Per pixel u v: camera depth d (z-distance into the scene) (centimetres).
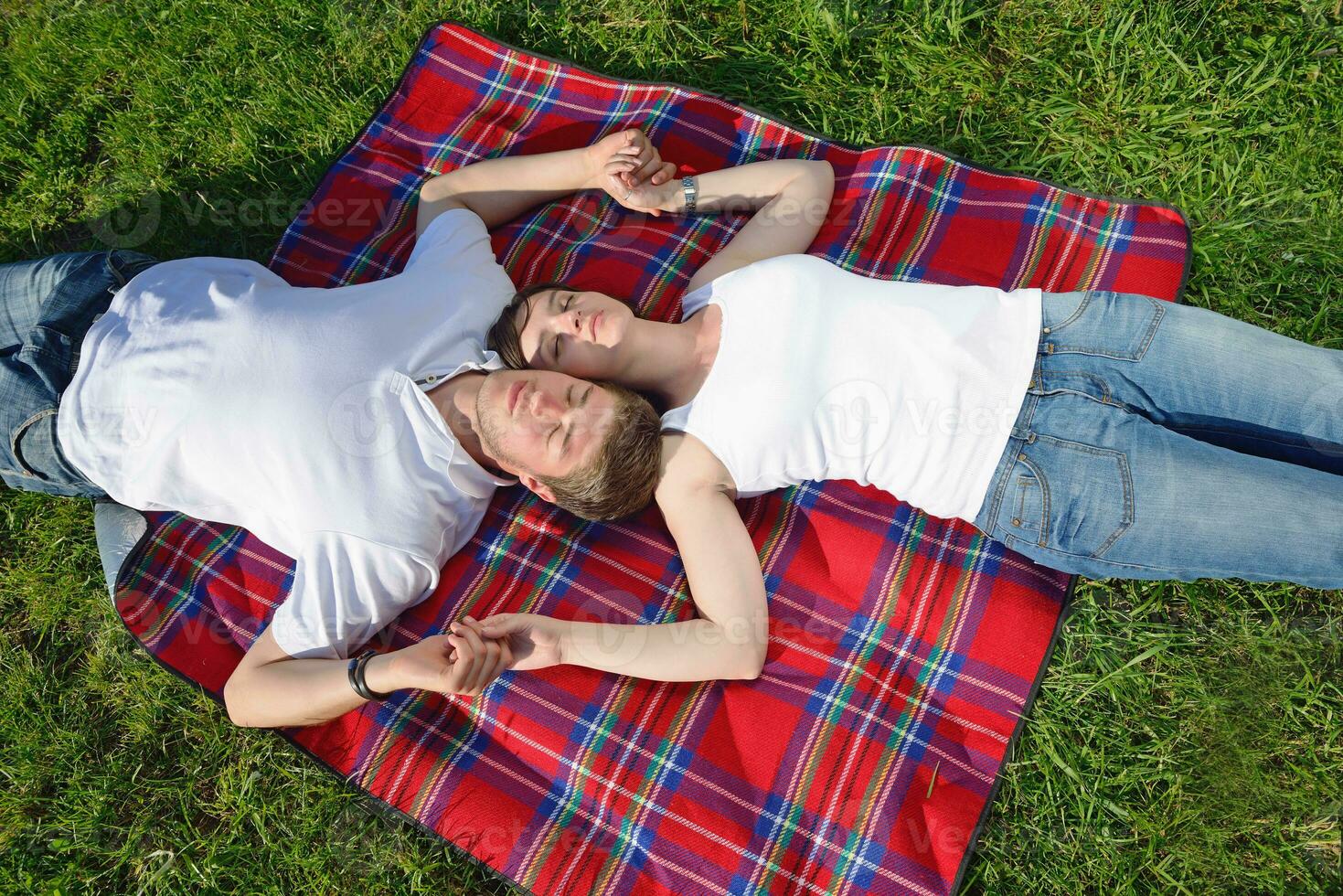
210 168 314
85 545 273
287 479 223
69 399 234
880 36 302
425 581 235
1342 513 195
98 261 250
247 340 231
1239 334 210
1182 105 284
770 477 228
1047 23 297
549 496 233
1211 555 203
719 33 310
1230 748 227
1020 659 230
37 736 253
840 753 225
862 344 221
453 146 300
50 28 330
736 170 265
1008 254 268
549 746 231
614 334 225
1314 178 270
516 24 321
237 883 236
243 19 323
